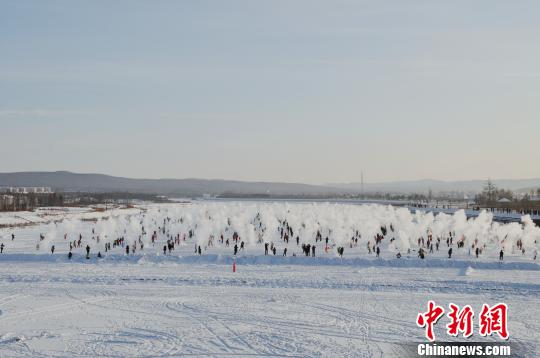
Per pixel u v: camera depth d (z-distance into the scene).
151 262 85.75
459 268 80.50
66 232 128.50
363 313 52.47
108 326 47.47
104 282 68.38
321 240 121.00
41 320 49.50
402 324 48.47
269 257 87.06
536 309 54.59
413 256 91.50
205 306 55.22
